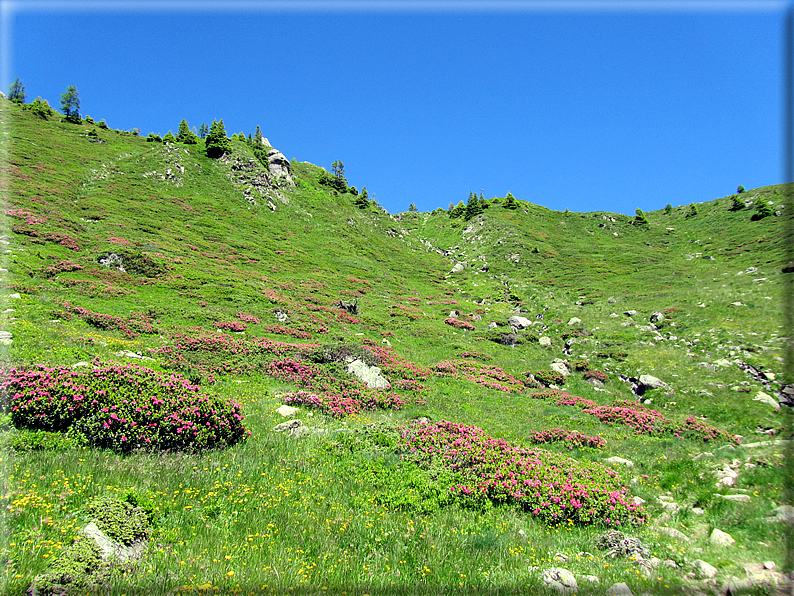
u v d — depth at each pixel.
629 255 84.00
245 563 7.00
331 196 105.56
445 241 109.38
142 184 69.69
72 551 6.31
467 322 49.50
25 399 11.07
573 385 31.72
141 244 45.94
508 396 27.12
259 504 9.23
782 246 66.81
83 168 67.62
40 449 9.87
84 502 7.88
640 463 14.78
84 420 11.12
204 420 12.46
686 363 31.27
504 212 118.12
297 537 8.09
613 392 29.81
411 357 35.47
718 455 14.74
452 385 28.53
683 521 9.80
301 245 70.56
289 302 42.25
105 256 38.94
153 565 6.66
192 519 8.26
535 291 65.50
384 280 65.38
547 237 101.12
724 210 102.56
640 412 22.88
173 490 9.16
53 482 8.27
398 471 12.14
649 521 10.07
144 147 90.50
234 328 32.03
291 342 31.88
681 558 7.97
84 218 49.12
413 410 21.62
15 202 45.00
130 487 8.78
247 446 12.58
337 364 26.84
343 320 42.00
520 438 18.14
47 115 91.44
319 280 55.56
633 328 41.84
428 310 54.12
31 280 29.89
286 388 21.30
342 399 20.75
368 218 103.25
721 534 8.60
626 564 7.80
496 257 88.19
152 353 22.80
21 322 21.25
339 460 12.64
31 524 6.88
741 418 22.47
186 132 100.44
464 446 13.84
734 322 36.66
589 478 11.87
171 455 10.96
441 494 10.92
